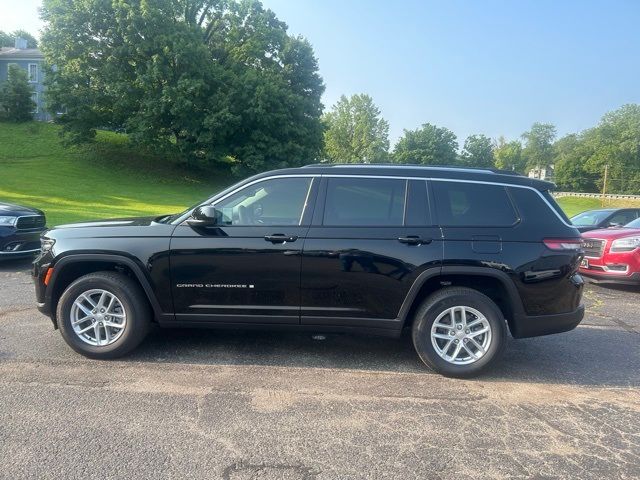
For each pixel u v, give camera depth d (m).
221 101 37.94
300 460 3.06
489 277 4.44
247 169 40.31
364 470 2.97
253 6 43.19
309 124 43.06
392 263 4.40
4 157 38.97
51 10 37.62
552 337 5.84
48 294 4.66
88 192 29.91
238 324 4.60
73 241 4.61
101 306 4.62
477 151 95.81
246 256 4.46
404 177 4.62
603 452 3.25
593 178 95.50
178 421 3.51
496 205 4.55
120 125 41.78
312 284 4.46
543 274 4.39
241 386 4.14
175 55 36.09
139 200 29.03
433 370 4.55
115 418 3.52
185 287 4.53
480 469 3.02
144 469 2.92
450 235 4.42
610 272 8.50
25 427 3.36
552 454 3.21
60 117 39.59
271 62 43.53
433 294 4.49
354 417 3.65
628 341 5.74
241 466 2.98
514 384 4.38
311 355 4.94
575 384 4.42
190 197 33.50
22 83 47.72
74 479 2.80
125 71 38.56
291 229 4.48
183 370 4.45
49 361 4.55
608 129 97.12
